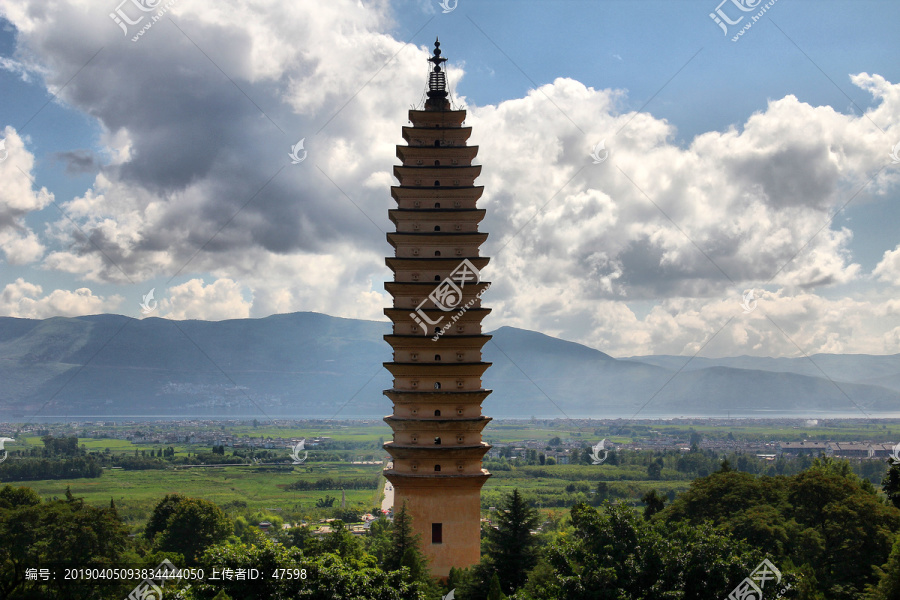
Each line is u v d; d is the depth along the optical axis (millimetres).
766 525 83750
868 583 77250
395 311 89812
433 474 87000
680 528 69500
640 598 62562
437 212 92625
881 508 84312
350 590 61188
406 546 83812
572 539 71062
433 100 98625
